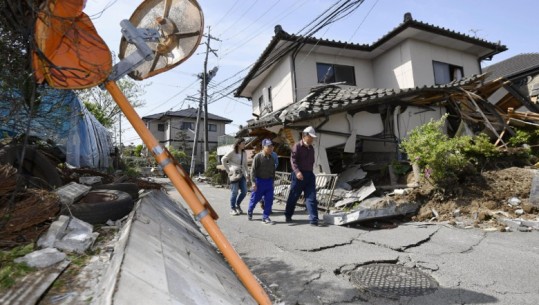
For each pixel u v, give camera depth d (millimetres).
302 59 11852
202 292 1903
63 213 2863
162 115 35625
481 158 7035
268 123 8727
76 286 1730
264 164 5680
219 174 15391
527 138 8141
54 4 1699
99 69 1765
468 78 9469
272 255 3785
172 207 5500
